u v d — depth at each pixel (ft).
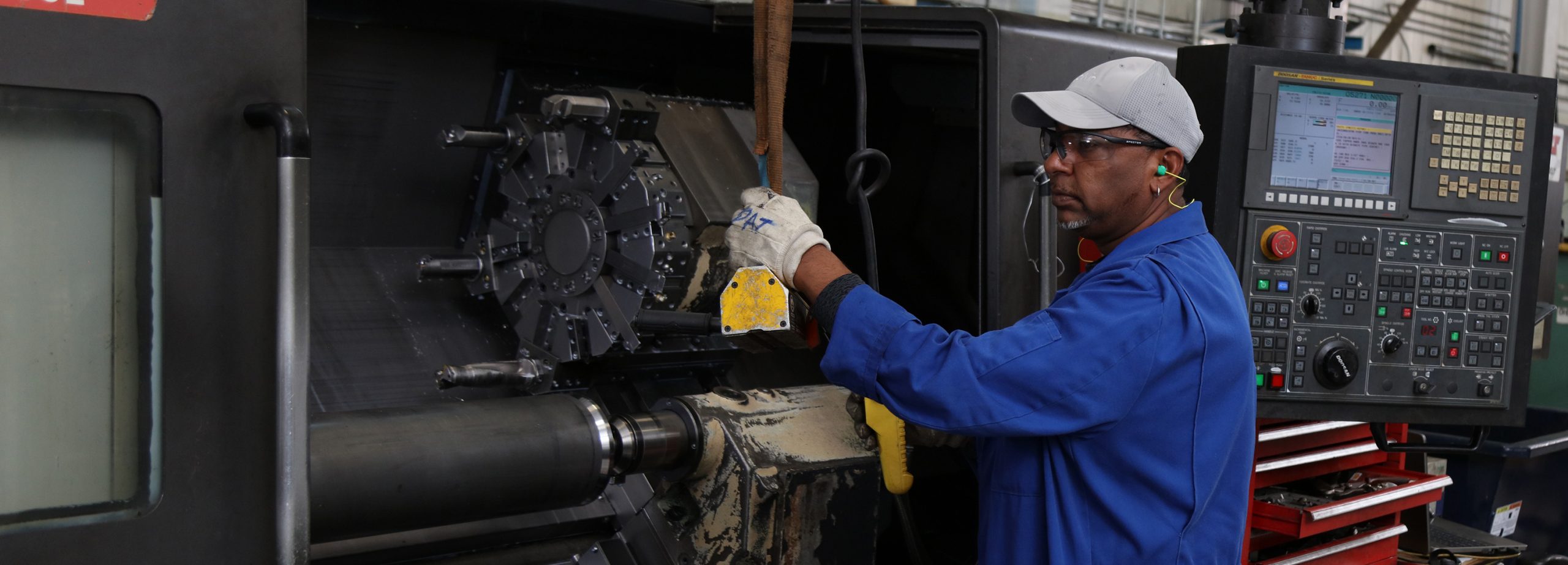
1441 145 5.71
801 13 6.36
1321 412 5.70
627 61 7.17
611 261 5.65
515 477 4.77
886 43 6.10
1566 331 13.08
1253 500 6.06
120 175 3.27
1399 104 5.65
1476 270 5.86
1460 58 14.58
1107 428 3.94
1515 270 5.94
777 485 4.97
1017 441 4.27
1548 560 9.45
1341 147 5.59
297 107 3.54
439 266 6.21
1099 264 4.27
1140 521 4.00
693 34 7.20
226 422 3.45
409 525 4.59
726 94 7.79
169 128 3.28
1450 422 5.96
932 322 8.11
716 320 5.29
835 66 7.73
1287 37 5.86
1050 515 4.10
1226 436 4.05
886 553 7.41
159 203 3.30
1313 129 5.54
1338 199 5.57
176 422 3.35
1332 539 6.70
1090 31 6.16
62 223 3.21
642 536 5.57
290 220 3.25
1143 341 3.82
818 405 5.68
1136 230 4.33
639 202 5.53
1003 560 4.31
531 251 6.16
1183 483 4.00
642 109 5.73
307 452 3.28
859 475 5.30
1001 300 5.62
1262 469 5.98
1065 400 3.82
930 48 5.95
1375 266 5.67
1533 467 9.66
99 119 3.22
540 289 6.13
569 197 5.91
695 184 5.81
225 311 3.43
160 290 3.31
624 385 6.35
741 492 5.02
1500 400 5.99
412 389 6.16
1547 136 5.94
